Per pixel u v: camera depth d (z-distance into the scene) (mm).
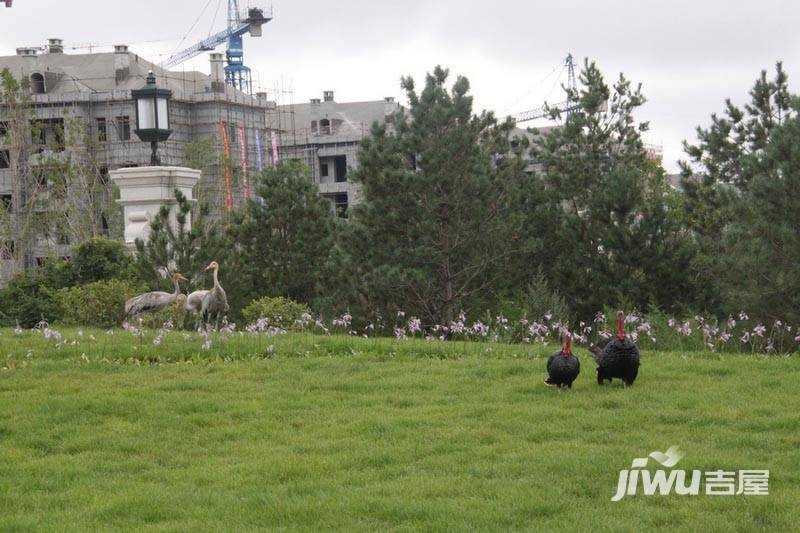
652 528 9484
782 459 11633
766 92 32094
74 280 28641
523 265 29641
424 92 28188
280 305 26656
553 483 10898
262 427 13820
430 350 19828
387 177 27453
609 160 32875
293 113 87750
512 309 28406
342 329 26688
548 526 9555
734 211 23672
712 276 27375
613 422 13492
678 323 24172
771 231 22453
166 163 66750
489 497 10500
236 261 29594
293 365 18203
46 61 71562
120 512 10344
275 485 11133
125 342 20359
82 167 59281
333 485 11023
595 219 28641
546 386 15875
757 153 24266
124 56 70000
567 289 28359
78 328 24328
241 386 16438
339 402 15273
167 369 18031
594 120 32906
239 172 64125
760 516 9812
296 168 36344
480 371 17391
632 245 27516
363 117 93250
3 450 12867
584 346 25391
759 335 21812
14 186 59156
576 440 12680
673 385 16000
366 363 18391
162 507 10438
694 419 13594
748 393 15297
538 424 13469
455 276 28359
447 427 13461
